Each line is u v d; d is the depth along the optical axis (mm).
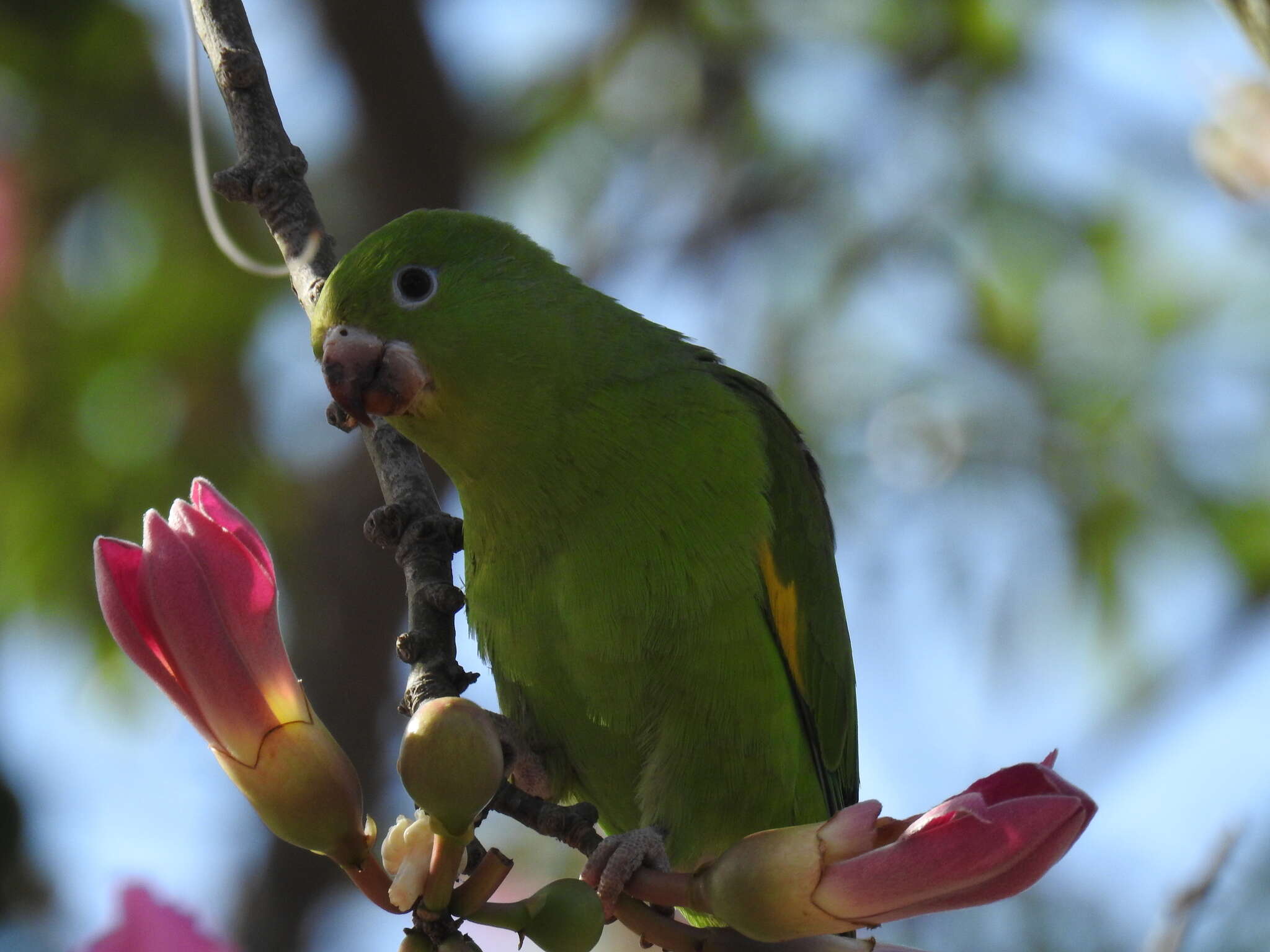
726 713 6340
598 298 6531
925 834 3947
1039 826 3809
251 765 4137
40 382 10422
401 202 11312
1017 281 11109
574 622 6184
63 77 10727
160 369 10602
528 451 6133
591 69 12828
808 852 4070
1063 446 10336
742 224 12219
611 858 4594
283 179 5797
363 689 10500
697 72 12750
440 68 11031
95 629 10312
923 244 11422
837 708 7262
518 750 6176
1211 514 10102
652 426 6297
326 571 10602
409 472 5645
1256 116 6414
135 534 10391
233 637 4137
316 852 4180
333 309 6020
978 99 11781
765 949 4242
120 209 10766
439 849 3984
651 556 6180
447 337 5980
